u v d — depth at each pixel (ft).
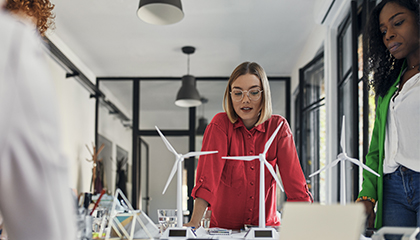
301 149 15.85
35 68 1.60
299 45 18.61
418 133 4.56
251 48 19.02
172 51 19.48
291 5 14.56
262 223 4.10
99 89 23.41
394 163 4.82
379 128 5.23
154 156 22.98
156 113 23.24
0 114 1.49
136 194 22.48
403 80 5.22
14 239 1.60
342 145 4.27
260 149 5.16
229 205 5.20
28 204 1.53
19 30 1.64
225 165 5.20
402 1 5.24
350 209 2.43
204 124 23.09
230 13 15.26
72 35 17.53
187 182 22.71
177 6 10.54
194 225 4.61
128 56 20.30
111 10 15.02
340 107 12.63
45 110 1.59
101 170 22.74
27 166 1.52
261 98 4.98
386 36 5.43
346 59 11.96
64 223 1.60
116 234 3.51
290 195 5.09
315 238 2.46
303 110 15.96
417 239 3.59
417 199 4.52
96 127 23.27
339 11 11.78
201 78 23.34
